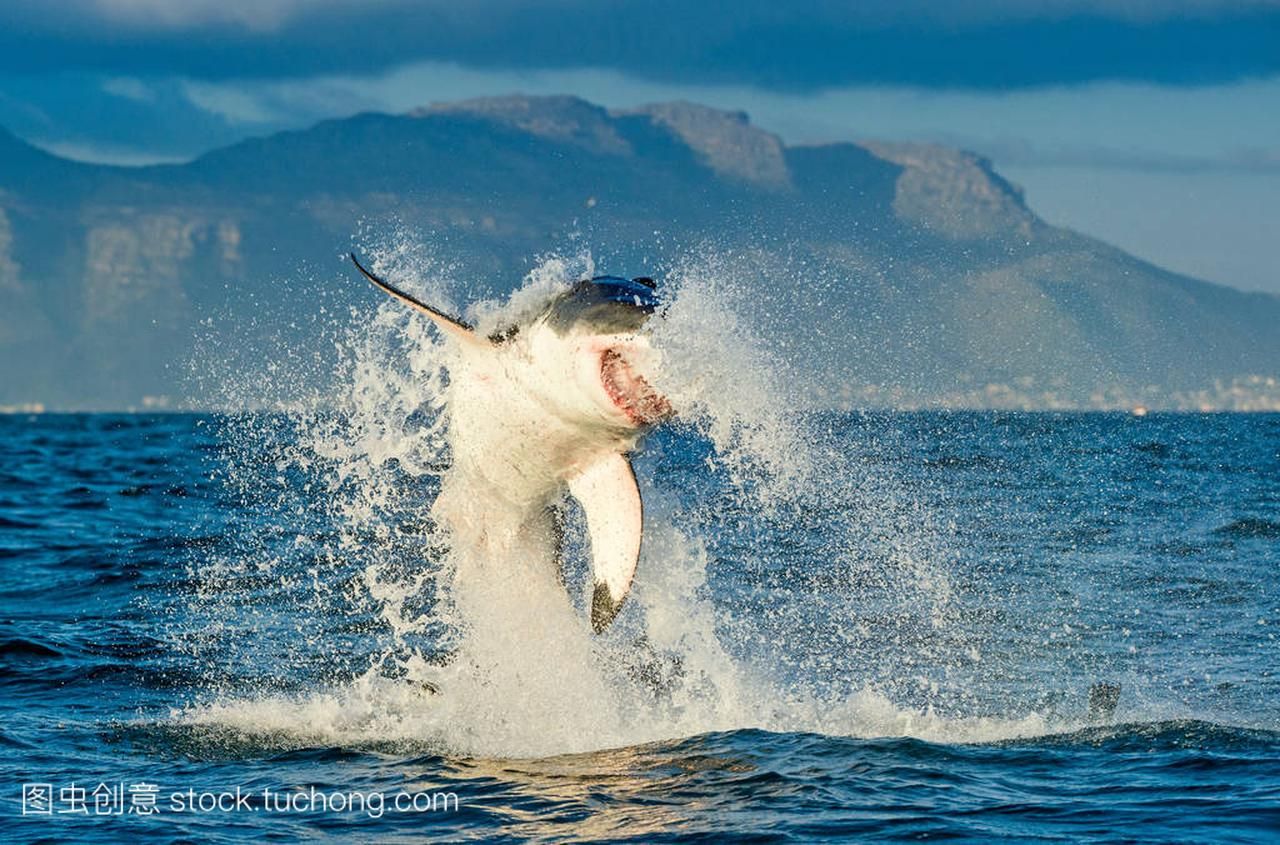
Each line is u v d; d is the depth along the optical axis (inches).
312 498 4719.5
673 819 1424.7
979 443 7170.3
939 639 2316.7
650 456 2080.5
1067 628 2389.3
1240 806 1432.1
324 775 1593.3
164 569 3166.8
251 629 2454.5
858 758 1630.2
